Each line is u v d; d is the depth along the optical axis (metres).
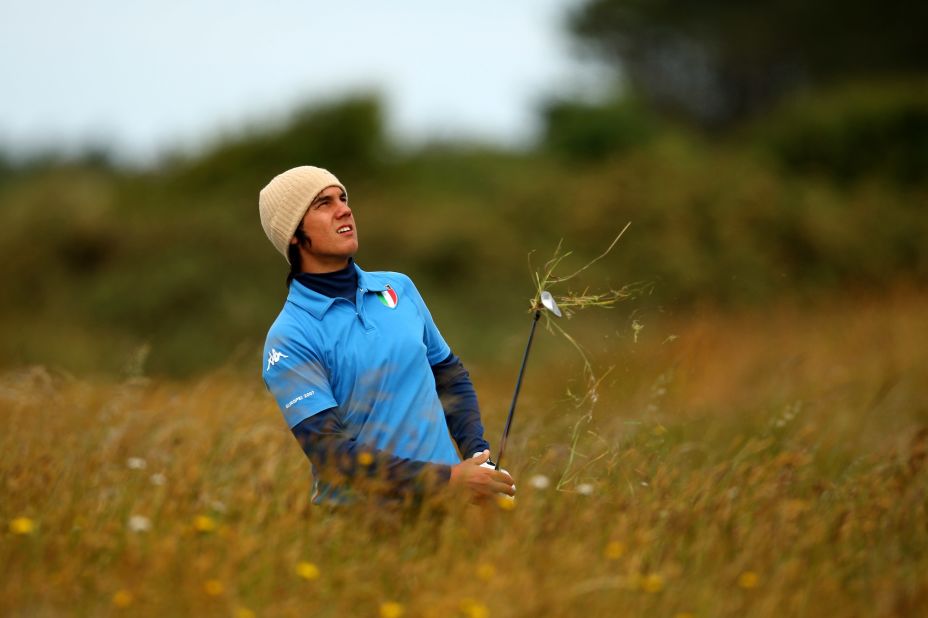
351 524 14.41
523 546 13.99
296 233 15.30
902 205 87.44
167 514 15.21
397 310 15.47
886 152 106.00
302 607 12.80
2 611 12.66
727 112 195.88
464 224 82.31
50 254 82.62
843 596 13.67
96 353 65.75
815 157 108.56
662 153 87.88
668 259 73.88
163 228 83.44
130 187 98.12
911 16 174.75
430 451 15.10
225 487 16.98
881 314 46.62
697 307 32.16
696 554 14.30
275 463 17.88
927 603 13.27
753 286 72.19
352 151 100.88
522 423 21.48
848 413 25.27
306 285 15.35
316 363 15.02
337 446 14.57
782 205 81.75
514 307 76.44
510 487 14.80
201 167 98.75
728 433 23.55
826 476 19.62
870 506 16.33
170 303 75.25
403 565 13.59
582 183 86.06
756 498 16.09
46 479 16.83
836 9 177.75
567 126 115.19
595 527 14.84
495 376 34.31
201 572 13.19
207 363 68.50
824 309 57.84
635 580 13.17
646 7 189.25
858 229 81.56
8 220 85.81
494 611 12.42
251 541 13.84
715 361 33.53
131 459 18.53
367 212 87.00
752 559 14.11
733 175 84.75
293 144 99.25
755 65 188.50
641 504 15.77
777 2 181.88
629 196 80.44
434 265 80.56
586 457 17.28
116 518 15.27
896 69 176.88
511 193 88.31
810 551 14.54
